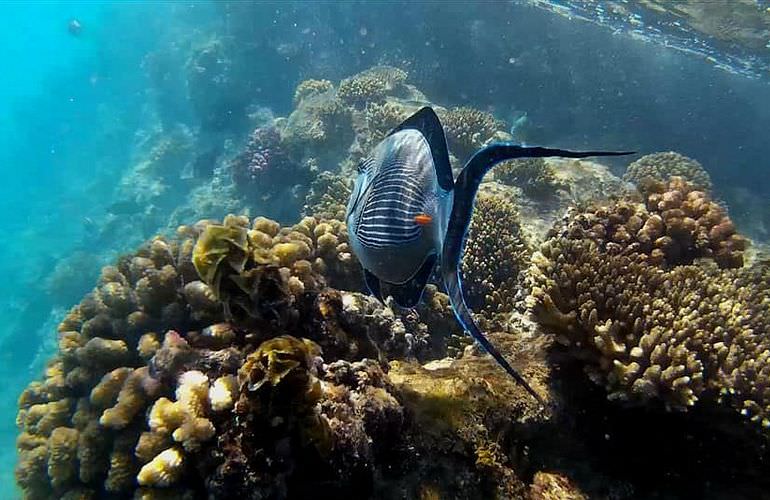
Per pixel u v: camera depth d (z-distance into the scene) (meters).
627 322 0.55
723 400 0.50
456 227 0.27
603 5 2.30
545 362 0.57
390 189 0.36
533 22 2.46
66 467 0.52
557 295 0.58
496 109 2.55
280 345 0.36
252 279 0.40
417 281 0.36
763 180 2.43
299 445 0.36
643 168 1.67
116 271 0.69
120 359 0.57
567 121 2.54
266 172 2.06
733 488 0.51
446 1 2.57
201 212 2.48
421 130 0.35
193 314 0.52
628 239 0.75
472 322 0.24
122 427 0.47
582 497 0.49
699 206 0.80
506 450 0.49
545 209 1.32
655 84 2.46
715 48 2.42
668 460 0.52
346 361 0.45
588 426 0.53
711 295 0.61
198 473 0.39
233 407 0.38
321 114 1.89
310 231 0.78
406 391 0.49
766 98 2.37
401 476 0.43
